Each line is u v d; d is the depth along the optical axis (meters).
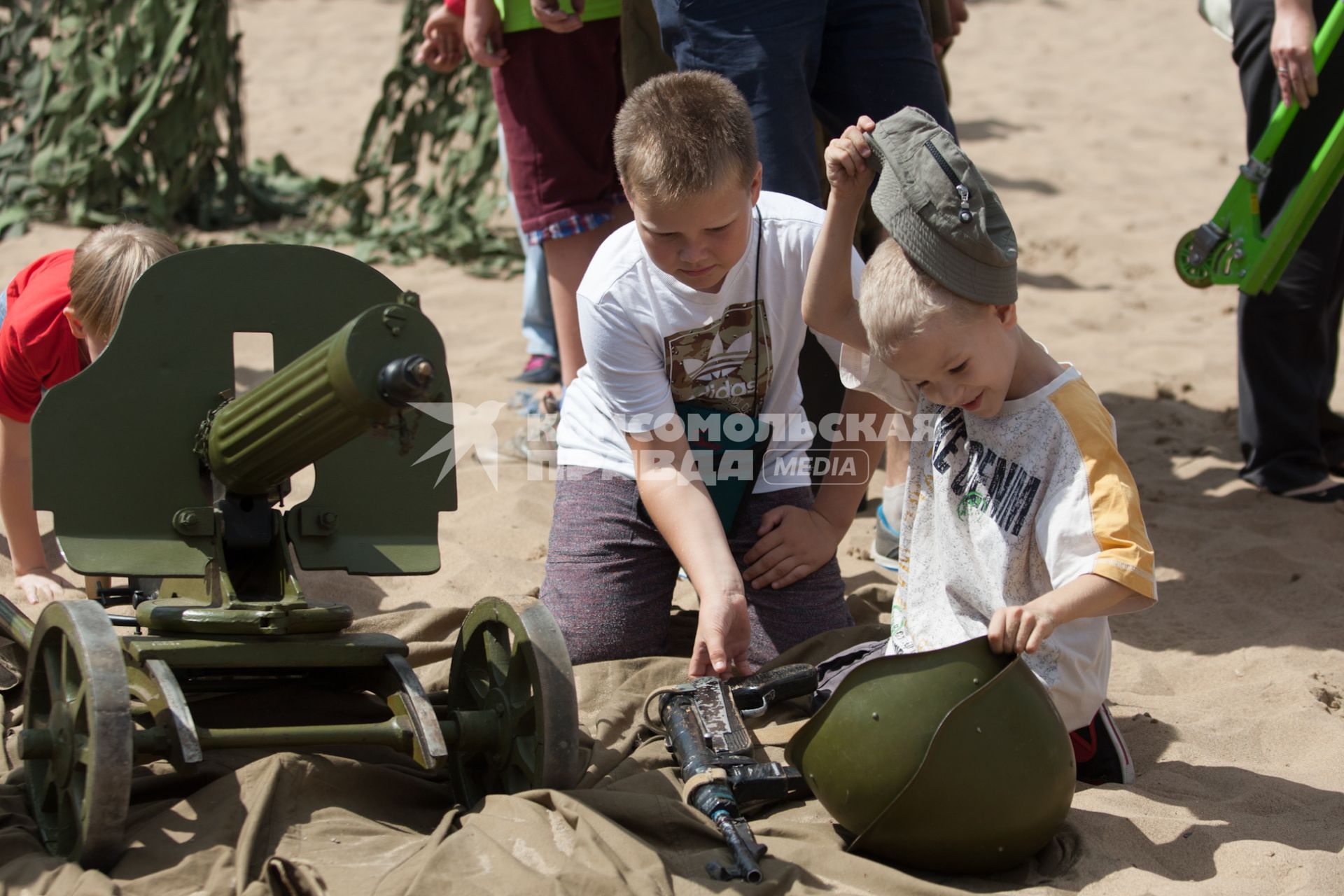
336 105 11.28
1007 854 2.33
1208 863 2.41
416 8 7.57
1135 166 9.95
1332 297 4.46
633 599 3.23
